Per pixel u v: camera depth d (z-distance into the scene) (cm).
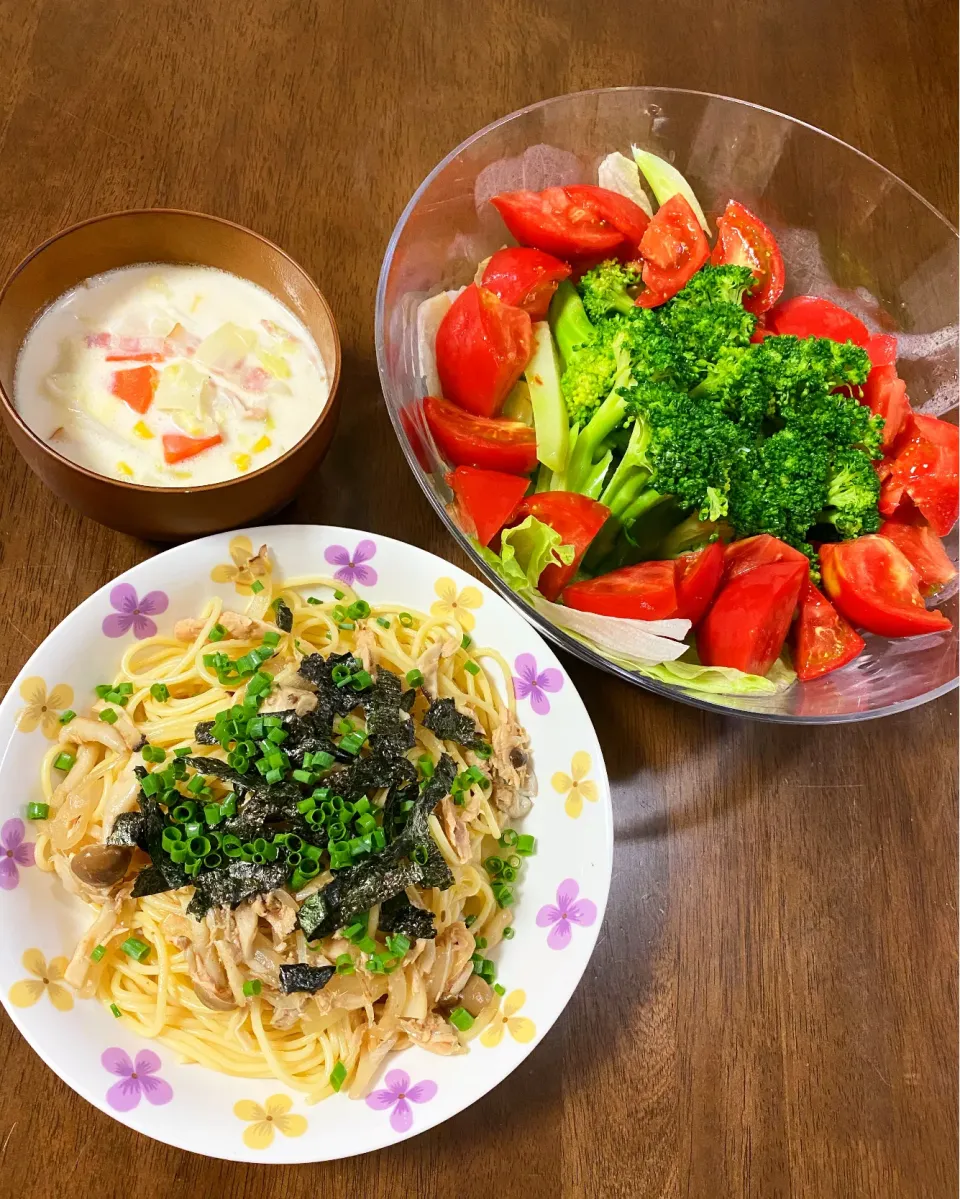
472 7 54
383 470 45
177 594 40
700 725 45
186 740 40
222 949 36
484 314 42
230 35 50
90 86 48
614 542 44
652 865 43
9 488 42
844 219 48
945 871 46
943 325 47
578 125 45
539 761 41
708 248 46
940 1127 43
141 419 39
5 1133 36
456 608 42
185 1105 35
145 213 39
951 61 59
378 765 38
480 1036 37
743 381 41
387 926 37
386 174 50
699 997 42
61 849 36
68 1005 35
